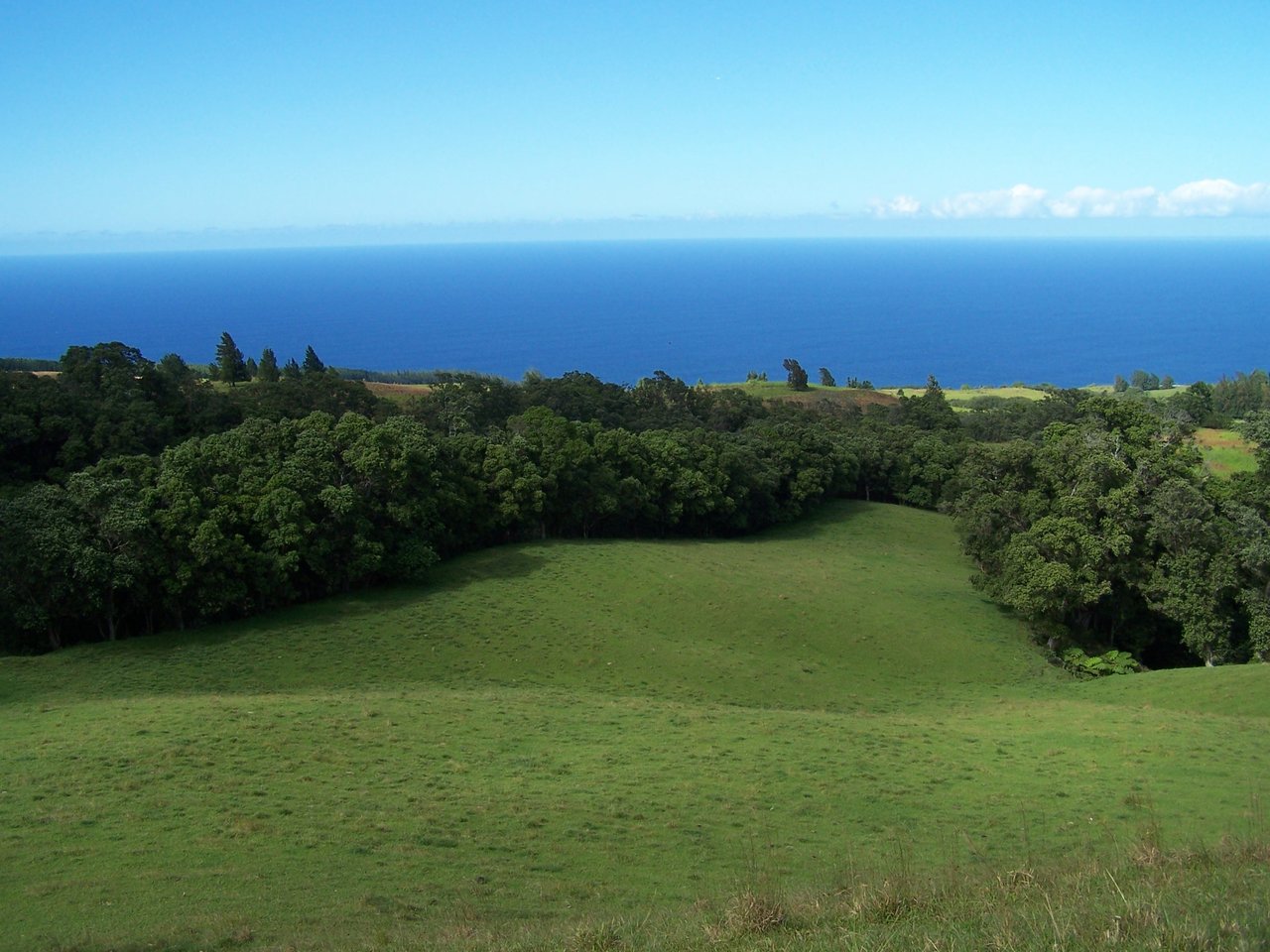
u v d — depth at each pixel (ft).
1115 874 48.57
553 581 188.34
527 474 219.61
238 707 105.19
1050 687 149.89
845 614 180.45
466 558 201.77
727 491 265.54
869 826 74.90
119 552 138.10
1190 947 31.76
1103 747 98.99
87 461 198.29
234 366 382.01
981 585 197.98
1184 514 165.78
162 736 91.04
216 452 162.20
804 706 133.49
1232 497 184.55
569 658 148.46
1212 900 38.24
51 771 79.71
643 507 249.55
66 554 132.36
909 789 85.10
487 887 59.88
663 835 71.36
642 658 150.41
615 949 42.11
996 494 195.93
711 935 42.16
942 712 130.52
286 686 128.47
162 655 134.92
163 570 141.59
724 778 86.99
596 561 205.05
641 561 208.33
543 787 82.28
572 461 230.68
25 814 69.05
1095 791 83.46
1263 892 39.86
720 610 177.68
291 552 153.69
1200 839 60.59
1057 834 72.13
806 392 556.92
